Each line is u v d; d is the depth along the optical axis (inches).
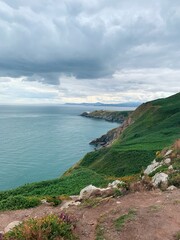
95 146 4997.5
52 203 715.4
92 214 543.2
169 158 1037.8
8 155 3954.2
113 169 2016.5
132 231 426.6
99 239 415.8
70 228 443.8
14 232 420.8
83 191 741.3
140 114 5310.0
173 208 512.4
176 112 4382.4
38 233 397.7
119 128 5482.3
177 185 685.3
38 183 1412.4
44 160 3740.2
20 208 710.5
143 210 502.6
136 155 2105.1
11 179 2854.3
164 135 2923.2
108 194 661.3
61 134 6466.5
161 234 413.1
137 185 666.8
